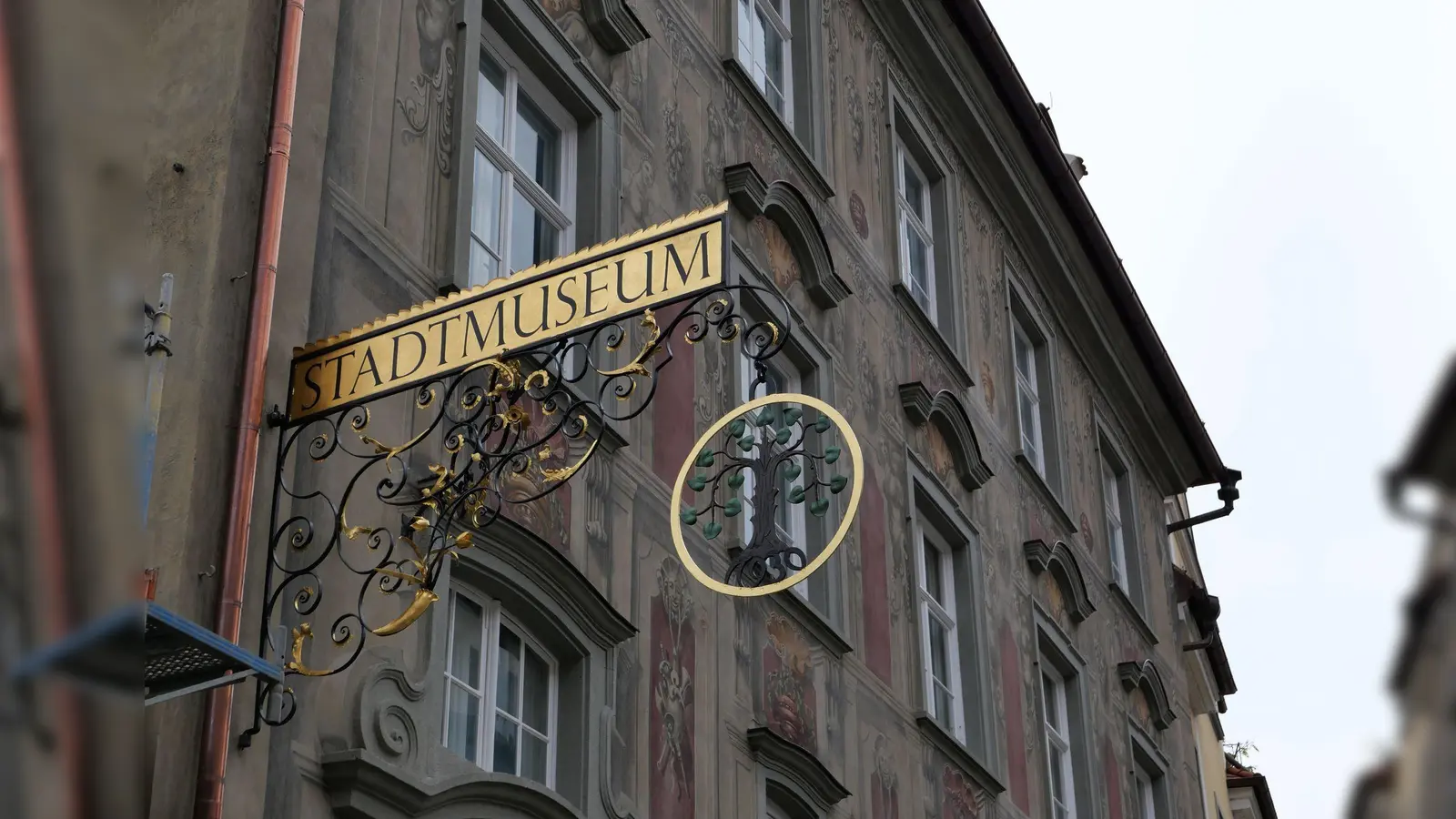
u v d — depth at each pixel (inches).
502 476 383.2
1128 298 932.6
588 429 425.7
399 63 390.3
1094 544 883.4
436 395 368.5
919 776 583.2
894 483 628.4
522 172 443.2
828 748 520.7
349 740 315.6
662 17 541.3
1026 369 863.7
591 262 298.5
